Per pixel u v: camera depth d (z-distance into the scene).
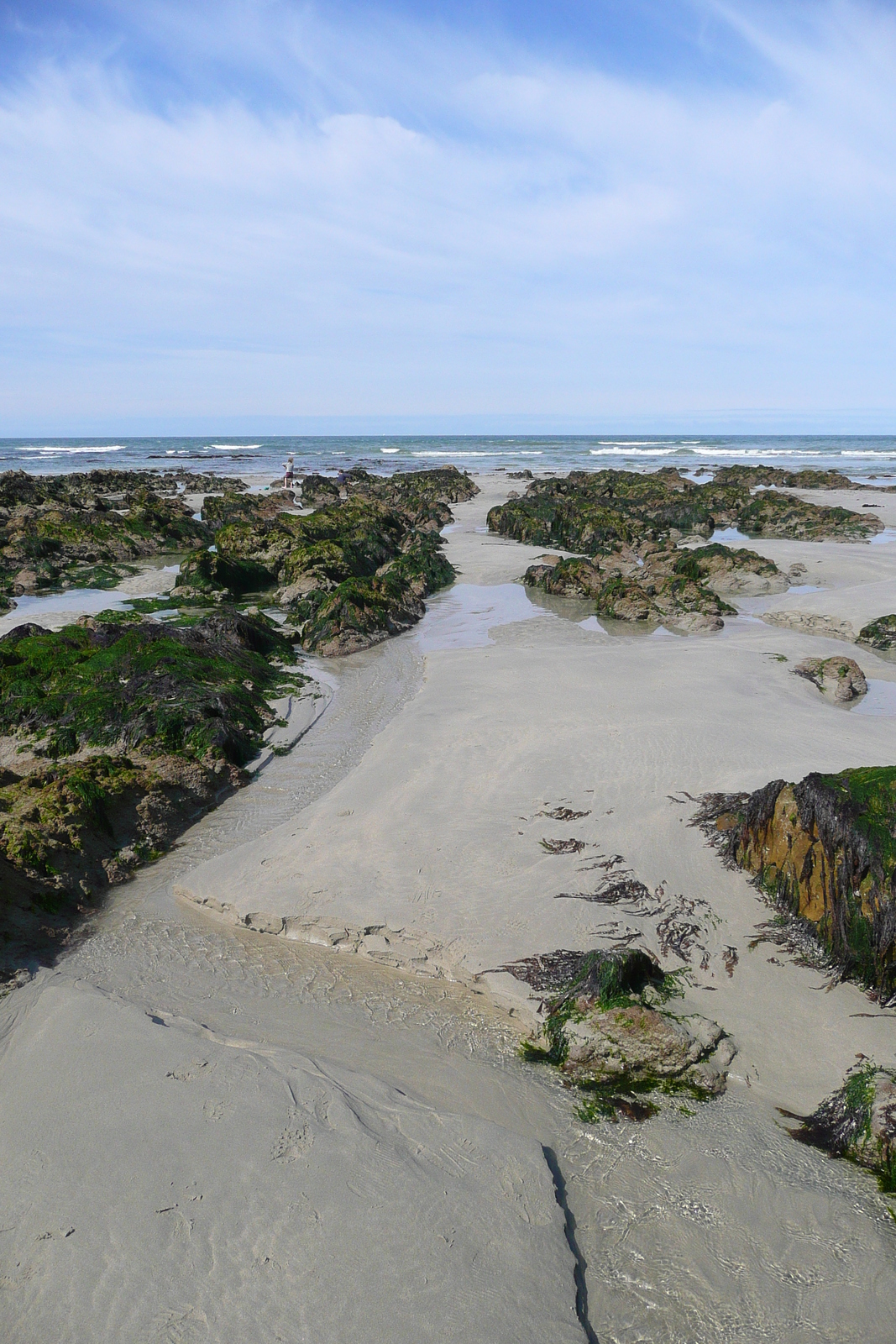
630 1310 4.18
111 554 29.69
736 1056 5.88
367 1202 4.58
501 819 9.09
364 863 8.34
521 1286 4.19
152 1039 5.93
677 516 37.53
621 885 7.74
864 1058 5.76
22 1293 4.09
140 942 7.46
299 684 14.80
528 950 6.90
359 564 25.78
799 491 49.72
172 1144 4.96
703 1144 5.19
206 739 11.10
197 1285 4.11
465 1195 4.67
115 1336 3.88
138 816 9.32
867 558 26.98
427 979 6.95
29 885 7.70
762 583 23.42
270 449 115.19
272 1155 4.88
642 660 15.57
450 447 119.12
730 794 9.19
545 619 20.61
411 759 10.95
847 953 6.59
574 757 10.68
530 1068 5.90
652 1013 5.95
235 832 9.57
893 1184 4.88
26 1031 6.07
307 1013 6.46
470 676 14.83
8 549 27.03
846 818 6.85
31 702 12.04
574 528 32.62
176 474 67.00
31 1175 4.76
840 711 12.52
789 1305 4.20
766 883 7.59
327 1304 4.03
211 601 21.81
